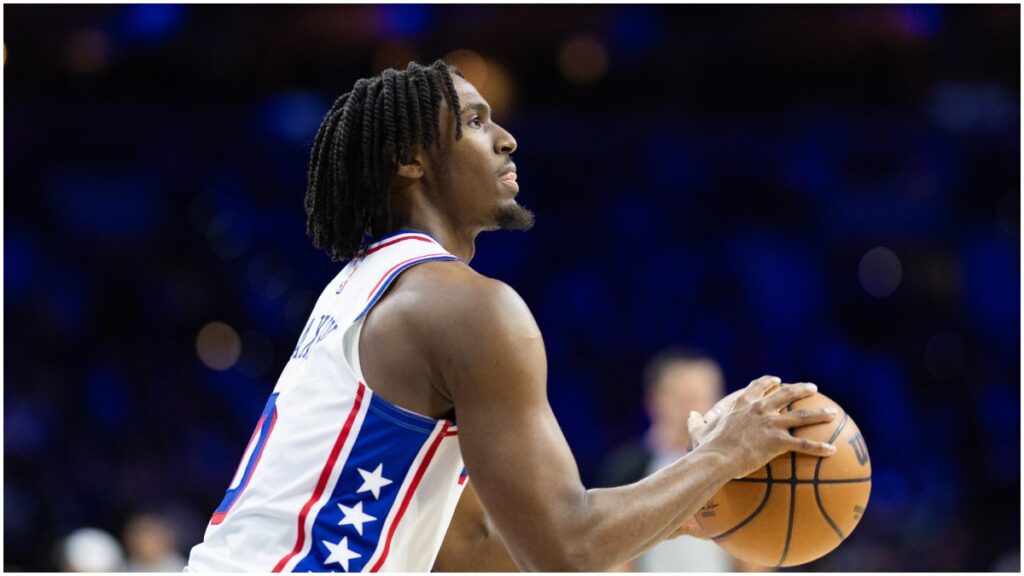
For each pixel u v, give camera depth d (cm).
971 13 967
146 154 975
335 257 264
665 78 1018
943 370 993
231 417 906
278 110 984
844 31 988
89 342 916
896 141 1020
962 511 905
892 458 954
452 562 273
